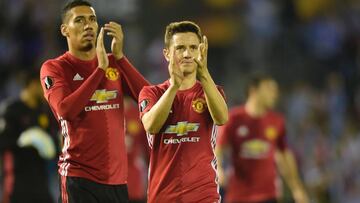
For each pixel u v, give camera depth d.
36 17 62.75
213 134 22.06
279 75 64.81
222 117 21.48
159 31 64.00
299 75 65.12
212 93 21.22
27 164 30.80
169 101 21.06
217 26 66.69
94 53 23.05
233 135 34.50
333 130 57.09
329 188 49.38
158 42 62.62
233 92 61.53
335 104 59.69
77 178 22.31
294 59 66.06
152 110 21.30
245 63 64.69
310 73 65.38
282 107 61.16
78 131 22.34
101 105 22.55
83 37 22.53
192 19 66.25
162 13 64.81
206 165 21.72
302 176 44.03
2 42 61.91
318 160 49.94
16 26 62.28
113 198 22.48
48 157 31.03
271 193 34.28
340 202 51.09
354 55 66.44
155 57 61.69
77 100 21.62
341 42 67.25
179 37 21.47
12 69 60.84
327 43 66.81
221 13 67.12
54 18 62.78
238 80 62.78
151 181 22.00
